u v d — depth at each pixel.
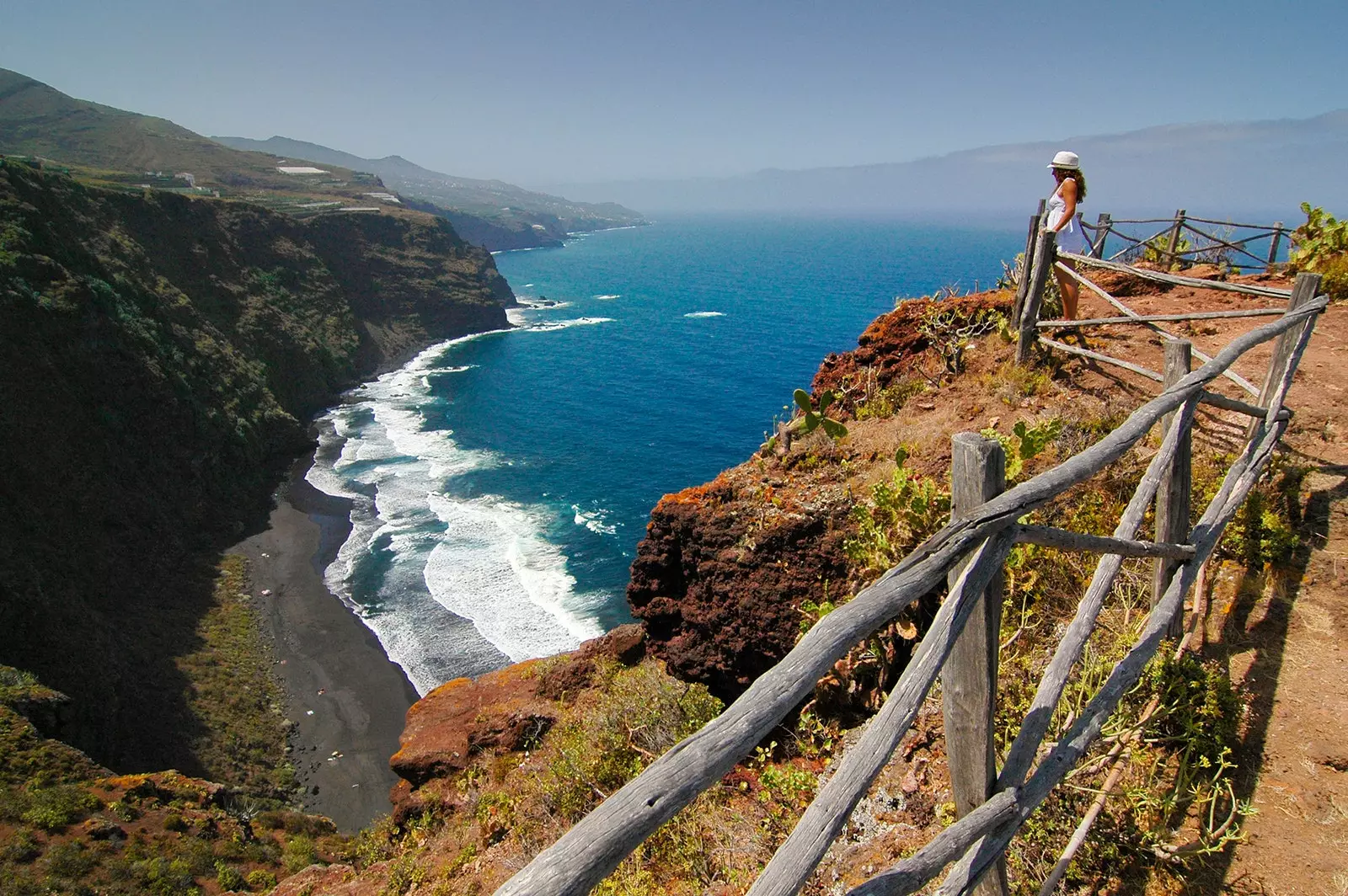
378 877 8.57
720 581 6.82
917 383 7.84
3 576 30.91
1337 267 8.18
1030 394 6.92
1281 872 2.77
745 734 1.42
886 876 1.79
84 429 42.78
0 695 25.34
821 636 1.62
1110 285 9.09
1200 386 3.56
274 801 24.56
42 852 19.61
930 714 4.22
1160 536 3.79
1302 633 3.80
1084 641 2.74
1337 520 4.37
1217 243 10.62
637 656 9.77
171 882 19.45
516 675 12.00
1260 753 3.24
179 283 68.56
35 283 46.06
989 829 2.15
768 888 1.47
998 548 2.10
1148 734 3.33
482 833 7.52
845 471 6.75
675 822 4.73
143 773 25.64
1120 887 2.92
